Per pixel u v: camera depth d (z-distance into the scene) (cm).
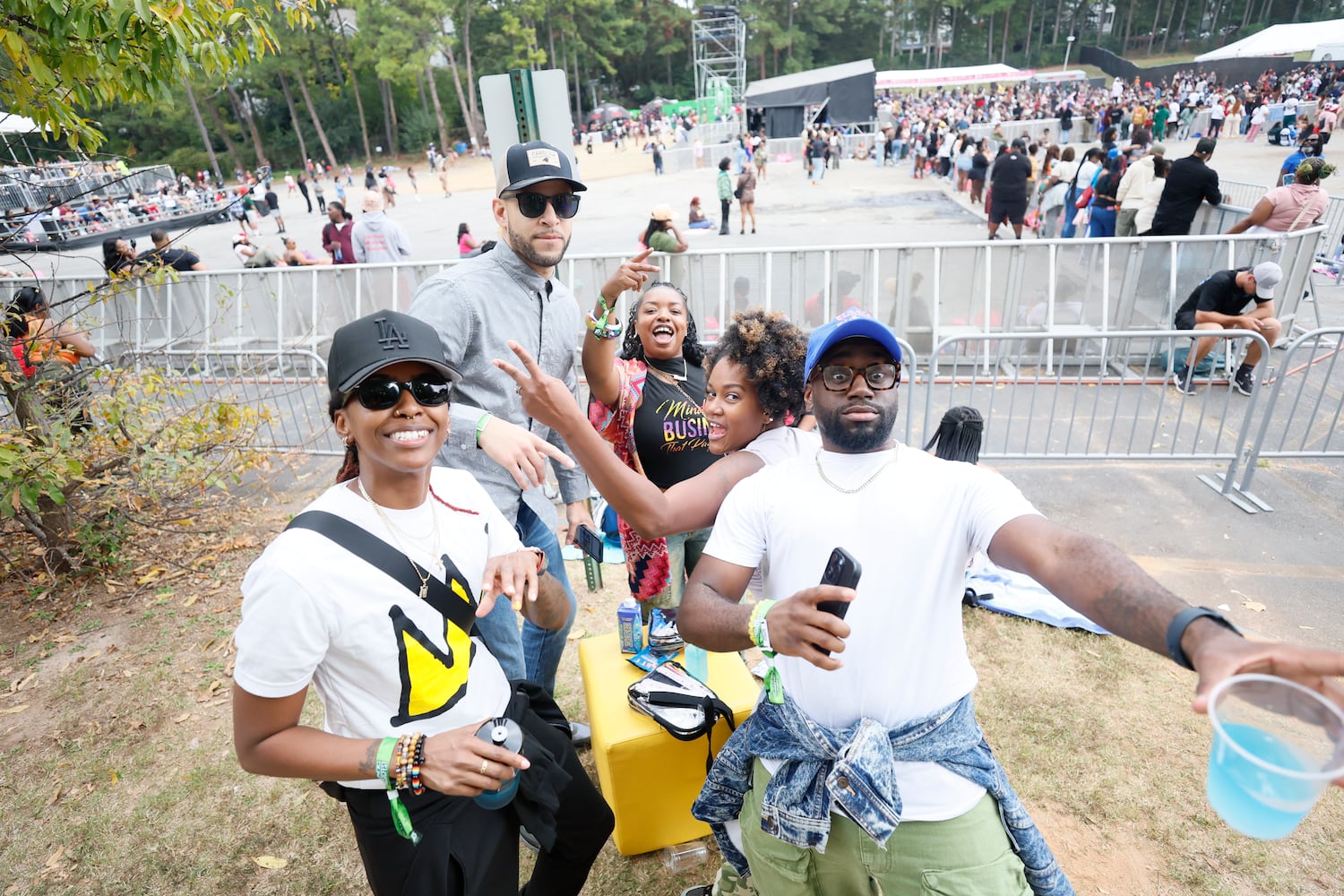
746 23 7506
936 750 157
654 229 799
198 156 6175
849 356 155
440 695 162
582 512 317
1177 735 320
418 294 261
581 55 7069
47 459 412
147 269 478
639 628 293
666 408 306
